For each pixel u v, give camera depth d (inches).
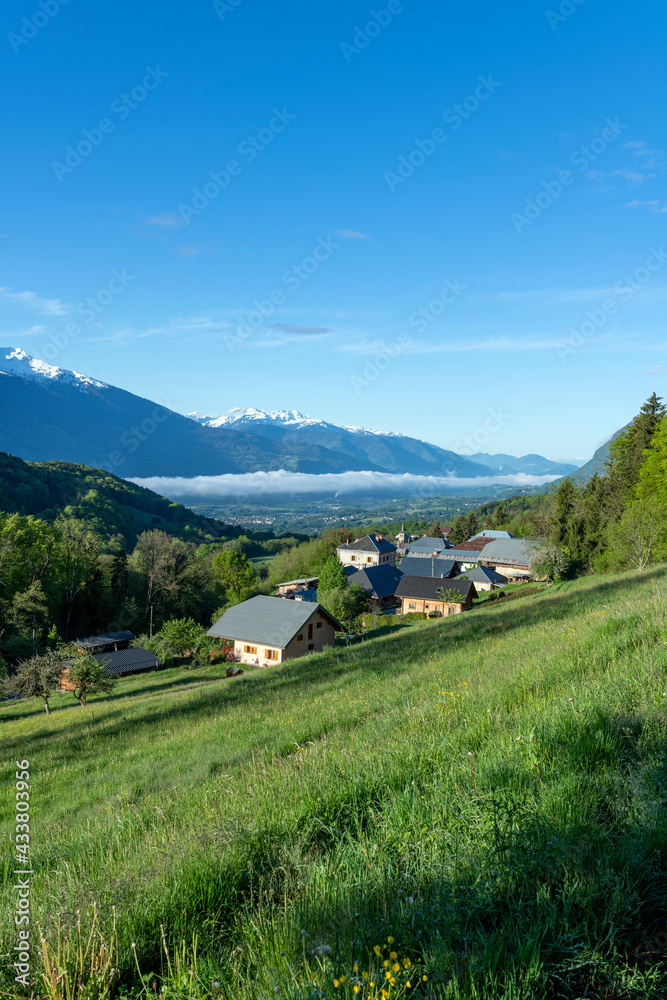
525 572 3705.7
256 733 450.9
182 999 95.8
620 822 125.5
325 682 697.6
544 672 315.9
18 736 842.8
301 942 103.3
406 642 935.7
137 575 2965.1
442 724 253.9
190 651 2022.6
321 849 159.3
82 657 1231.5
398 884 116.6
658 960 88.9
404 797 161.9
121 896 140.3
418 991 84.7
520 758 169.9
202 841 163.9
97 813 314.8
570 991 85.2
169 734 608.1
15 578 2322.8
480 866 114.1
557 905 99.9
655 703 192.4
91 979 104.9
